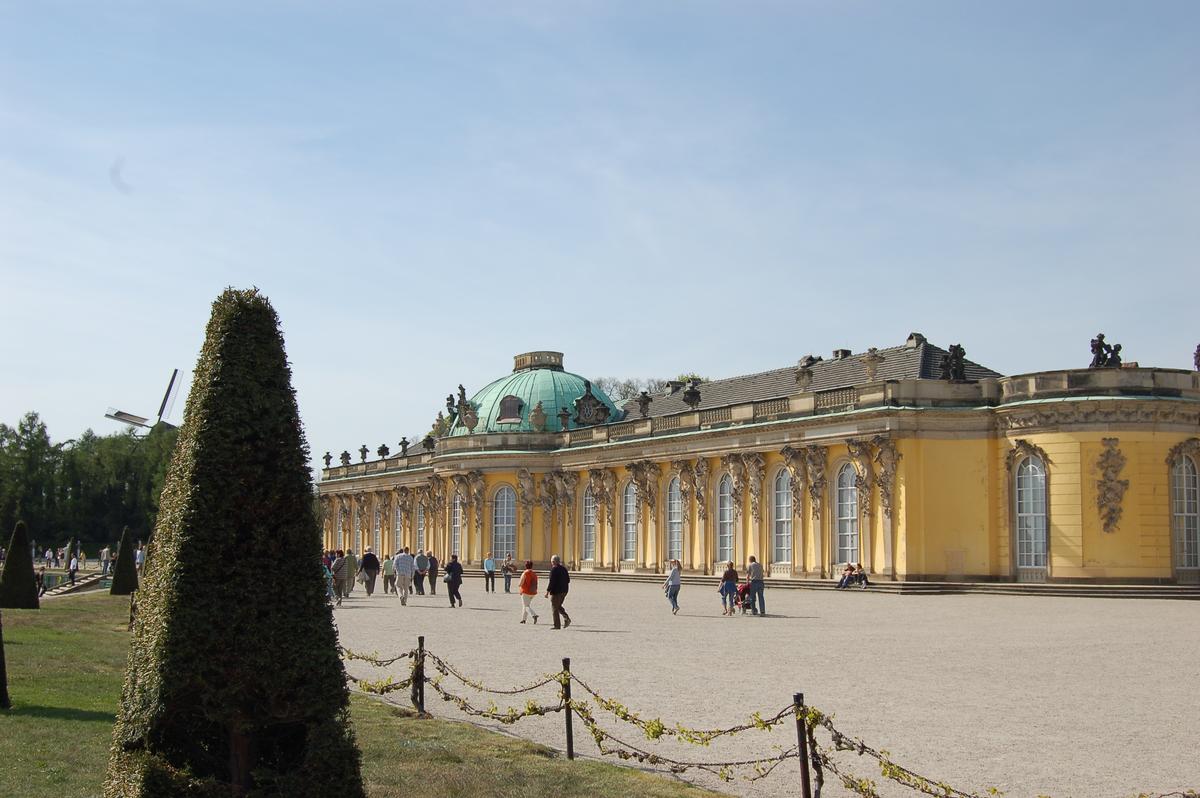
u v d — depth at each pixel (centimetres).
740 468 8675
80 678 3108
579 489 10712
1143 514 6775
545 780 1902
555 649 3816
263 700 1439
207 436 1451
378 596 7594
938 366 7912
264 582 1438
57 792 1791
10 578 6234
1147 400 6794
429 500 12619
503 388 12206
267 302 1523
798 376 8681
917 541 7306
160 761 1409
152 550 1480
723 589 5512
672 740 2247
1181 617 4984
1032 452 7031
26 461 19425
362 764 2011
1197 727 2264
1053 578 6875
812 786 1850
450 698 2577
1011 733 2209
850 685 2872
